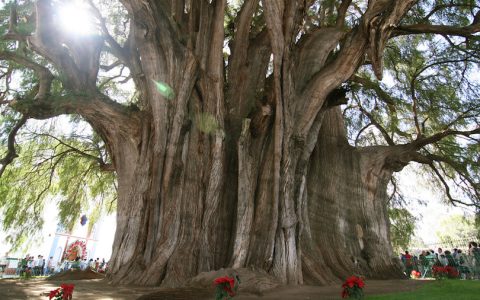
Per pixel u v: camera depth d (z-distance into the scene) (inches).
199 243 364.5
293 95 414.3
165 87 415.2
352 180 519.8
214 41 444.1
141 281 332.5
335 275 405.4
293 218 362.0
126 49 516.4
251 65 506.0
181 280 329.4
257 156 417.7
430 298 196.7
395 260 495.5
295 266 343.6
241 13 501.4
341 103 469.1
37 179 671.1
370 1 403.2
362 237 482.6
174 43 435.8
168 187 381.7
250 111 461.7
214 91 425.7
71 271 460.4
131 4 409.4
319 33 516.4
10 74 539.5
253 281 286.5
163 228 367.9
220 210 398.0
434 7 584.1
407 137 686.5
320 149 534.0
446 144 613.6
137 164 416.5
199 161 402.0
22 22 496.7
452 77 610.9
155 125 407.5
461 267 529.0
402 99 644.7
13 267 965.2
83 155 654.5
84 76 427.8
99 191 766.5
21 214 647.1
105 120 434.0
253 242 361.1
